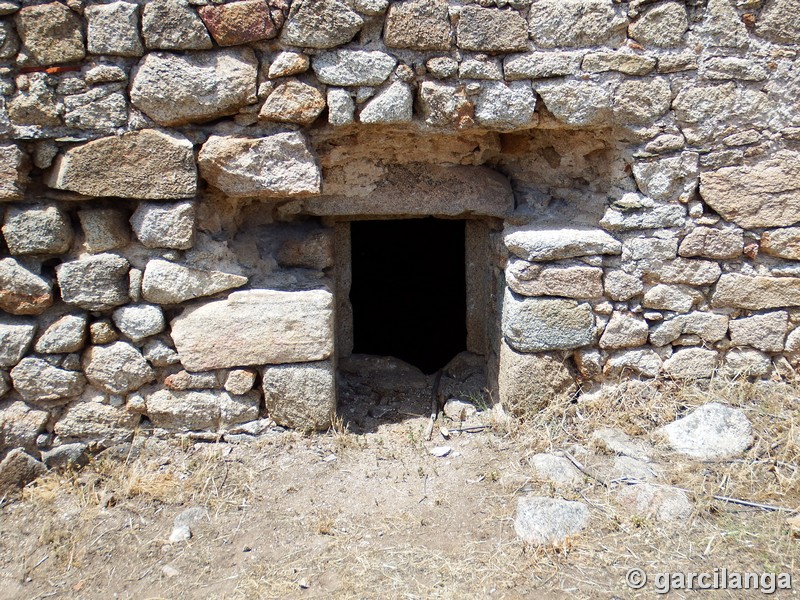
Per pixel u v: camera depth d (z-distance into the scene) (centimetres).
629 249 301
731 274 306
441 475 291
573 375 314
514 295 306
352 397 351
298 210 319
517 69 274
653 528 251
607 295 305
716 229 300
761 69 282
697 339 313
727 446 287
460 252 467
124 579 244
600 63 276
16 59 258
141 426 303
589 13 271
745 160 293
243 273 297
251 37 262
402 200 317
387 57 269
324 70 269
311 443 309
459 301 470
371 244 535
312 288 302
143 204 279
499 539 252
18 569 251
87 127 266
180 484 287
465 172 317
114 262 282
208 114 271
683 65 280
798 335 312
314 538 257
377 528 261
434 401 346
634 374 317
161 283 285
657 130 288
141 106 266
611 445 292
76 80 262
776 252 303
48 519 272
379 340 490
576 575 233
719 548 241
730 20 277
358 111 277
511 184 330
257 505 277
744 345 314
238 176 278
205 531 264
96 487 289
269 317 296
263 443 306
